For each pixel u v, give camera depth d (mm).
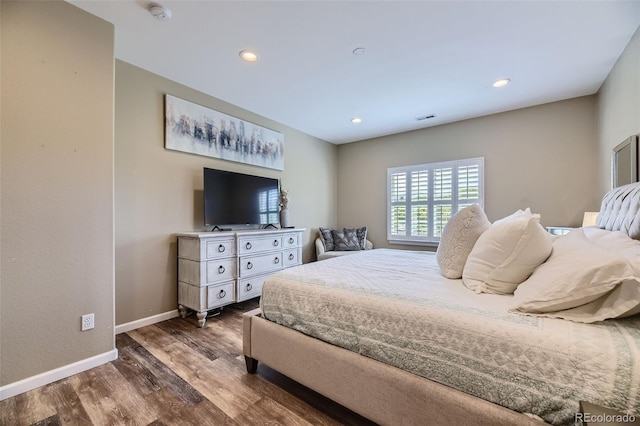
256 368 1790
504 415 897
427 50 2289
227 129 3287
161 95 2695
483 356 971
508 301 1184
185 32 2051
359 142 5023
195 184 2982
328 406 1476
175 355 2004
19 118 1573
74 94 1776
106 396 1540
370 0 1745
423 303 1198
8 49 1543
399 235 4555
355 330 1304
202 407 1455
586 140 3137
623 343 816
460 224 1659
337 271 1854
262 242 3092
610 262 924
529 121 3469
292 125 4188
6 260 1534
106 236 1916
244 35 2092
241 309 3059
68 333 1742
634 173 2014
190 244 2625
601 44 2184
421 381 1086
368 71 2623
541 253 1239
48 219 1674
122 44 2193
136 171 2516
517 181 3547
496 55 2355
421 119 3924
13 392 1531
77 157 1789
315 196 4781
